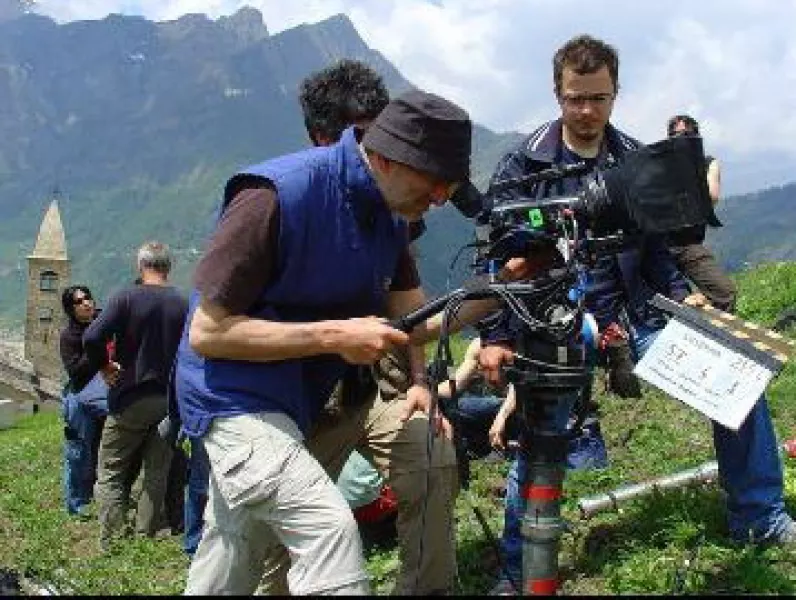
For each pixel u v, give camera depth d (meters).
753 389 4.61
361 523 7.34
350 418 5.31
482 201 4.29
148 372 9.66
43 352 75.88
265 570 5.29
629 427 9.73
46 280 75.69
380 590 6.40
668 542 5.89
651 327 5.77
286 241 4.23
